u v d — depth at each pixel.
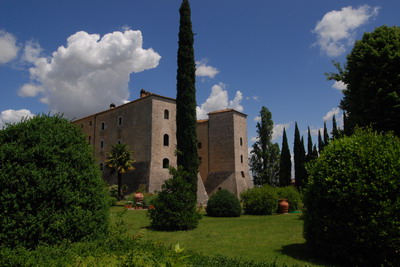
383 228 6.76
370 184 7.09
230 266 5.60
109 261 4.78
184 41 26.92
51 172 6.12
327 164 8.09
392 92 16.12
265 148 43.88
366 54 18.20
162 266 3.46
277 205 23.62
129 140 40.25
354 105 18.83
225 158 41.09
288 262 7.67
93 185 6.79
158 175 35.91
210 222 17.09
